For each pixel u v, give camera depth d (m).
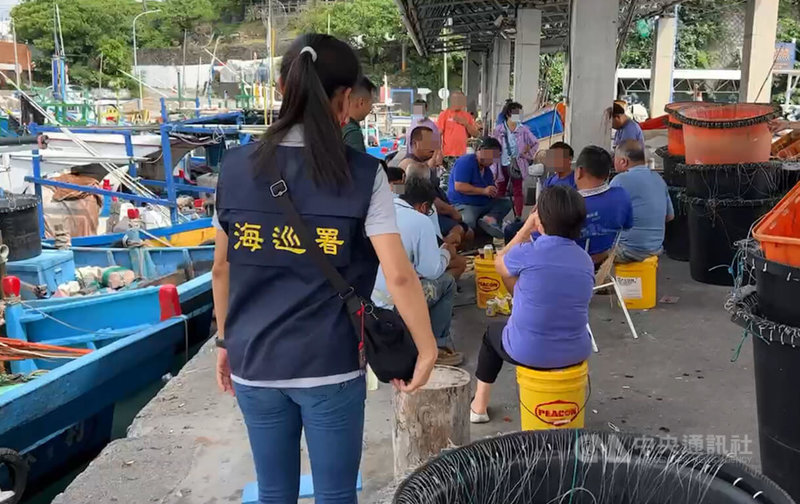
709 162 6.17
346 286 2.00
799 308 2.58
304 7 55.72
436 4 13.98
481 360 3.73
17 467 4.42
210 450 3.79
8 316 6.04
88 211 12.37
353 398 2.10
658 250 5.66
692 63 36.84
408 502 1.77
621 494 1.97
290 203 1.97
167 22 63.41
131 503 3.31
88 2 61.16
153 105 31.38
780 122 8.07
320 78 1.99
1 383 5.27
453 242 6.42
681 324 5.31
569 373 3.17
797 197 2.89
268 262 2.00
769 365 2.73
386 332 2.03
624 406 3.97
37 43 58.84
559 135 12.22
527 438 2.03
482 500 1.94
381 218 2.00
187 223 11.50
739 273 3.09
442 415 3.13
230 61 37.62
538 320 3.15
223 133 13.75
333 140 1.98
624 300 5.68
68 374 5.11
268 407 2.10
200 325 8.20
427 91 35.59
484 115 27.33
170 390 4.66
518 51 15.20
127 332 6.55
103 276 8.39
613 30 7.98
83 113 21.56
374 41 55.47
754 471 1.87
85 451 5.76
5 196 8.27
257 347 2.04
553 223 3.21
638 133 8.57
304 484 3.28
